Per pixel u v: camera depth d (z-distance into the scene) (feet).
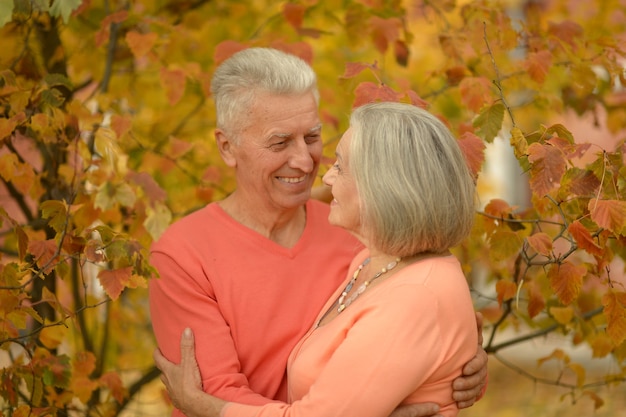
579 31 10.48
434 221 7.06
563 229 8.16
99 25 12.33
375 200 7.08
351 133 7.36
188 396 7.92
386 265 7.55
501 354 23.84
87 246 7.89
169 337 8.31
